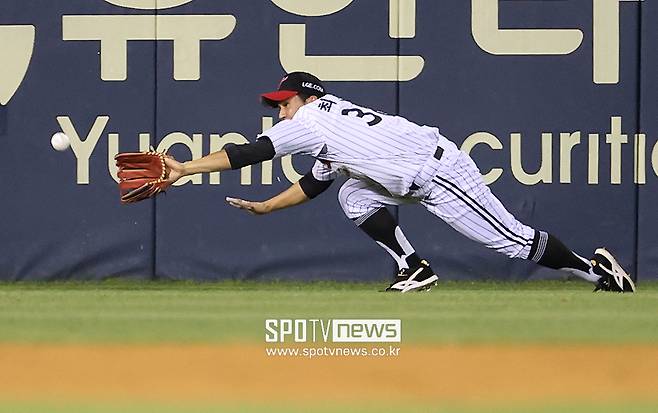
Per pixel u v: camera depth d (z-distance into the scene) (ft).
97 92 103.35
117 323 64.03
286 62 103.35
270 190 103.35
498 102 103.19
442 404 47.26
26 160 103.40
